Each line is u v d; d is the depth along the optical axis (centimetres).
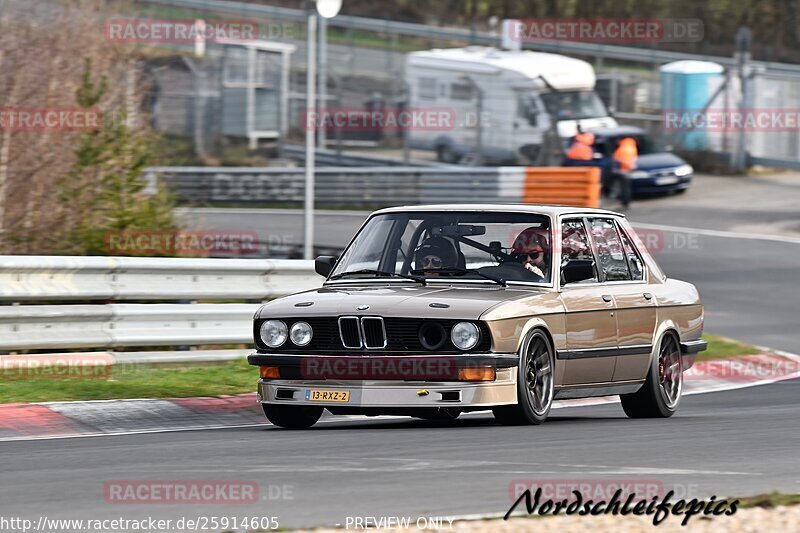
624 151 10081
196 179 10256
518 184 9275
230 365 4128
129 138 5322
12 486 2131
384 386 2808
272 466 2311
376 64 15912
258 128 11769
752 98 12031
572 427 2956
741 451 2558
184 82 11275
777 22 15950
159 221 5416
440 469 2272
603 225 3338
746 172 11950
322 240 8250
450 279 3056
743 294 6988
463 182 9531
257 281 4306
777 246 8650
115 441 2750
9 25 5175
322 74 12394
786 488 2130
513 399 2845
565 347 3022
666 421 3231
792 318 6269
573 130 10381
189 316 4091
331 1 5891
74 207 5075
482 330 2784
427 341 2811
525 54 10650
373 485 2112
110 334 3900
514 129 10450
